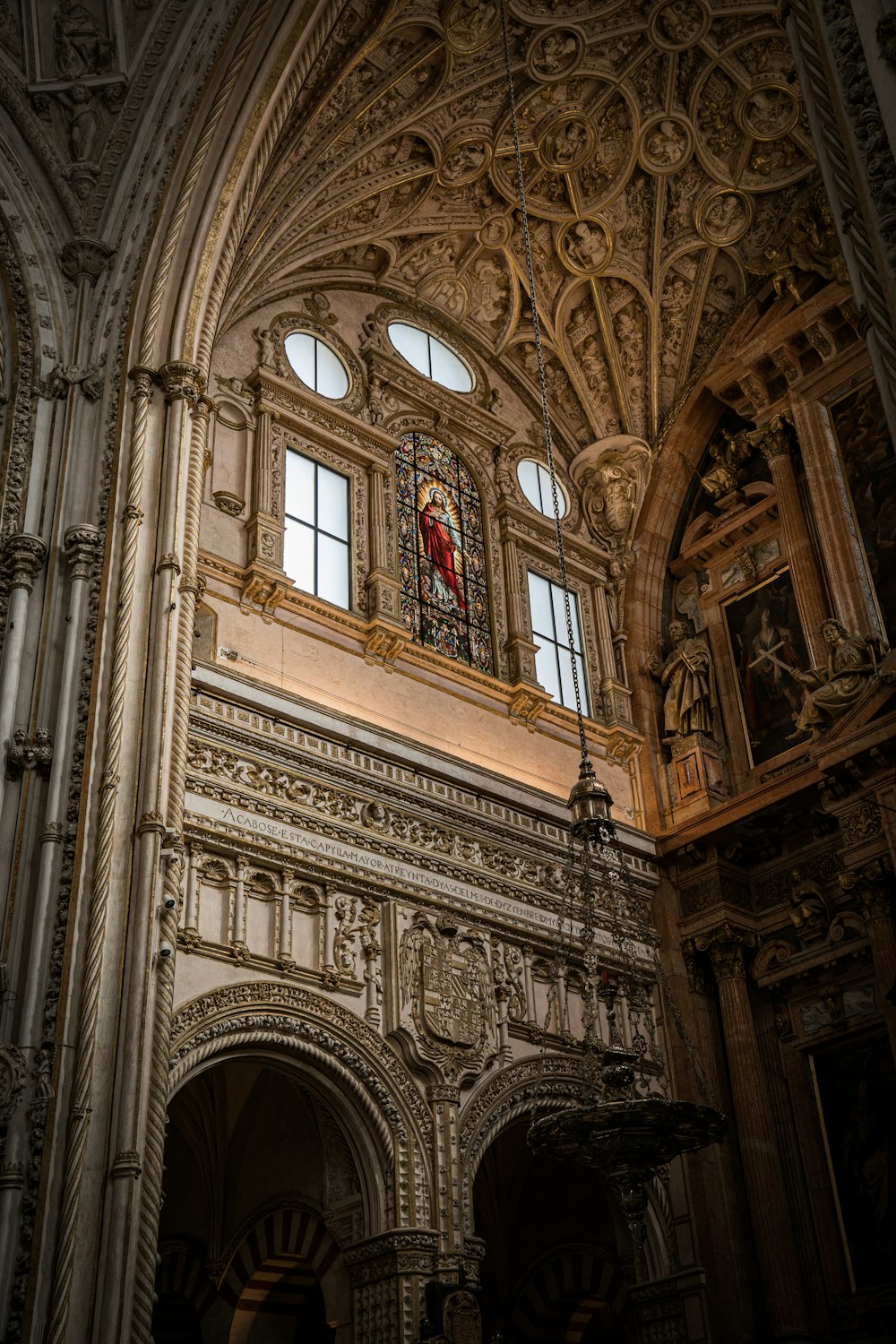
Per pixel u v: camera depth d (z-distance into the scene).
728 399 23.59
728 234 23.02
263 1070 18.84
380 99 20.11
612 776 21.62
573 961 19.19
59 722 14.06
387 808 17.95
